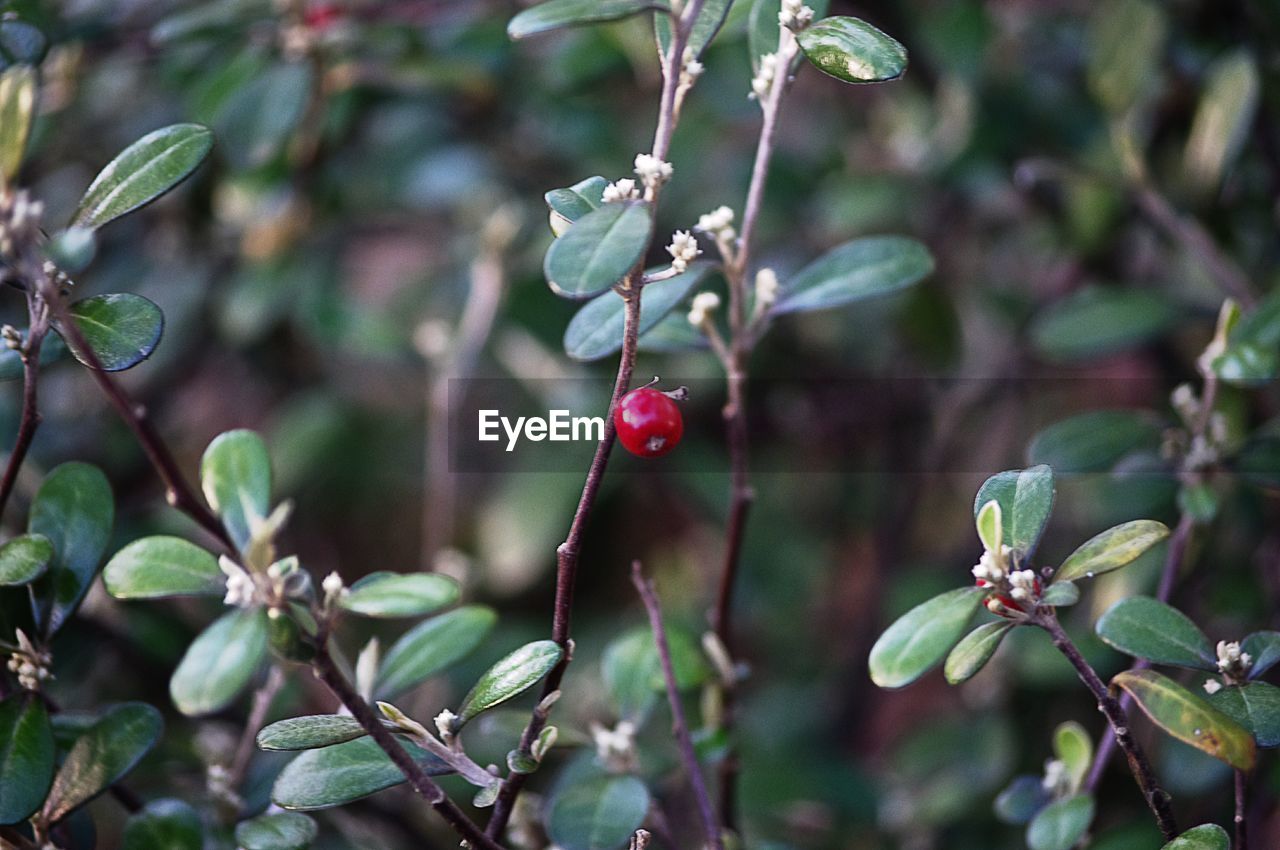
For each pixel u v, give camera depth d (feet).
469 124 2.95
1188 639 1.86
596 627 3.00
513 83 2.83
